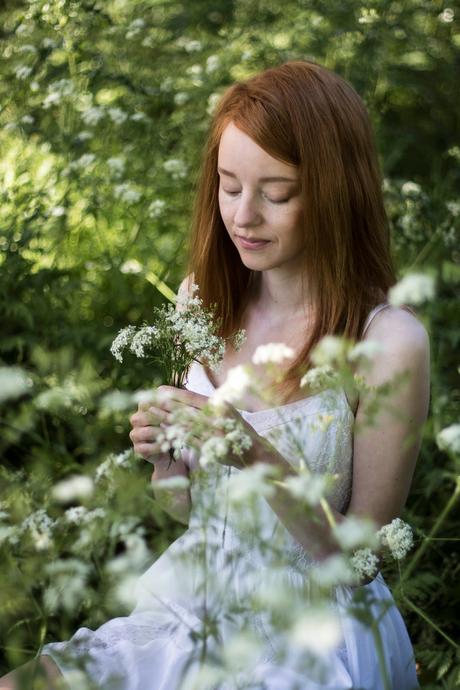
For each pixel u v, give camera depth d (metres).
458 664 2.20
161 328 2.14
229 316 2.44
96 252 4.23
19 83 4.46
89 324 3.85
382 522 2.14
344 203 2.16
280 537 1.94
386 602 1.77
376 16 4.97
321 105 2.13
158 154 4.35
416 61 5.21
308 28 4.90
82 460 3.50
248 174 2.12
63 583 2.00
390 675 2.08
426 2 5.41
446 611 2.78
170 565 2.20
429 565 2.91
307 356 2.19
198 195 2.43
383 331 2.15
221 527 2.17
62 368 3.25
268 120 2.08
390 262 2.27
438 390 3.43
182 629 2.05
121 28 4.68
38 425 3.52
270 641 1.96
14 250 3.77
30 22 4.59
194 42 4.80
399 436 2.10
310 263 2.20
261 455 1.95
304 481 1.69
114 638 2.07
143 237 4.18
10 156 4.22
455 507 3.11
